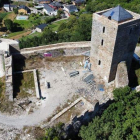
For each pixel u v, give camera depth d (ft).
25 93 99.40
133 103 93.45
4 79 102.22
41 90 101.86
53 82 107.04
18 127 84.28
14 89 100.63
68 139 81.46
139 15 95.86
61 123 79.97
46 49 121.49
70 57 124.26
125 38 95.25
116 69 106.73
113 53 96.84
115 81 107.55
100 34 98.32
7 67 103.14
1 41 124.26
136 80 115.96
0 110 90.99
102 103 96.32
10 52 118.83
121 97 93.40
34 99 96.78
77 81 108.58
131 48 104.58
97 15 95.30
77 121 83.97
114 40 91.97
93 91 102.94
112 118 88.33
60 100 97.14
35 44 165.78
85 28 164.66
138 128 85.66
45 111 91.30
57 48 122.42
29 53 119.96
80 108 92.17
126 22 89.25
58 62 120.47
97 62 109.60
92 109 90.74
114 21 89.97
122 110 90.48
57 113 90.48
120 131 79.41
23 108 92.48
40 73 112.16
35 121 86.79
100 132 77.71
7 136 81.00
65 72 113.80
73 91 102.42
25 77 108.06
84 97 99.14
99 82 108.58
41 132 81.92
